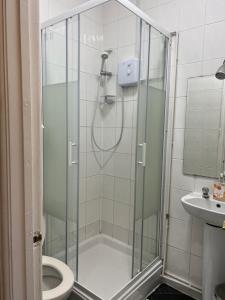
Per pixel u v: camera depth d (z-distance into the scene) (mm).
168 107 1963
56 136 1818
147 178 1873
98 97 2432
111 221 2541
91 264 2234
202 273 1742
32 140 598
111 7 2289
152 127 1872
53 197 1916
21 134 556
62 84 1730
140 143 1790
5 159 540
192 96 1834
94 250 2488
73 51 1733
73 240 1830
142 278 1841
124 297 1642
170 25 1905
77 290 1730
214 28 1698
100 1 1562
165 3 1919
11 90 528
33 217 617
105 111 2484
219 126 1725
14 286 579
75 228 1813
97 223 2602
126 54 2219
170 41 1896
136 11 1622
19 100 544
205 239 1661
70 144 1756
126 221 2400
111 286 1884
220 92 1709
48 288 1554
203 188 1729
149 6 2010
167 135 1979
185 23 1825
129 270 2137
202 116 1798
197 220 1866
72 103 1747
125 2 1558
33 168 609
